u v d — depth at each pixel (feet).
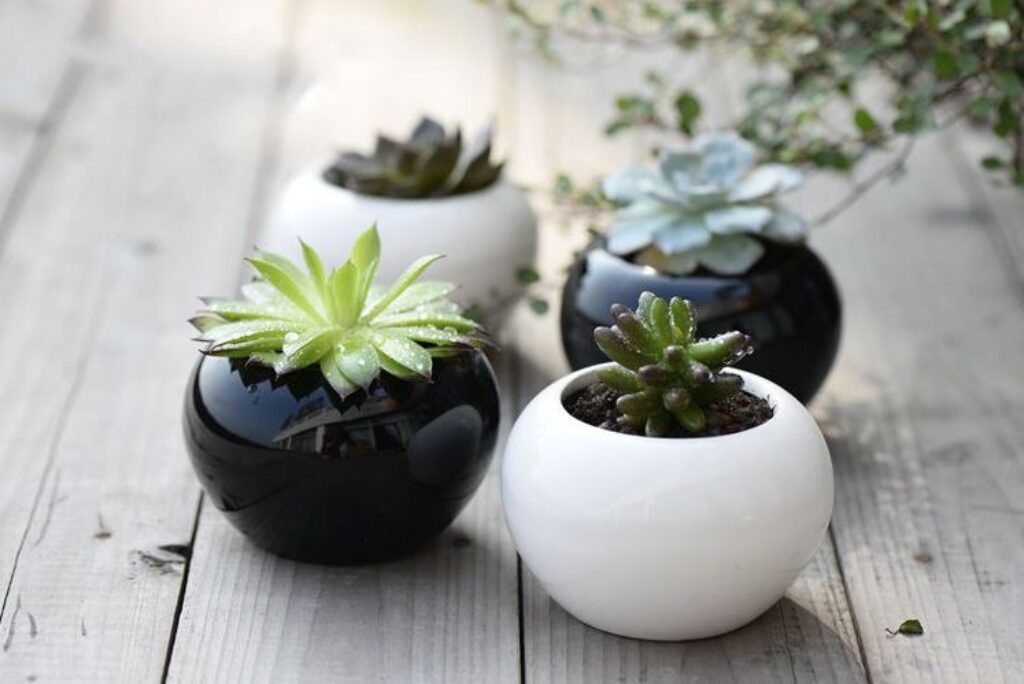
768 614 2.36
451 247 2.86
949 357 3.07
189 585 2.41
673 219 2.71
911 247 3.50
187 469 2.70
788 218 2.73
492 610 2.36
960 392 2.95
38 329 3.13
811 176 3.81
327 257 2.86
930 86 3.08
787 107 3.41
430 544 2.50
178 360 3.05
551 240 3.49
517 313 3.19
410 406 2.36
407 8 4.79
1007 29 2.68
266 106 4.12
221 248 3.46
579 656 2.27
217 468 2.38
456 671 2.26
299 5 4.80
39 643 2.30
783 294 2.68
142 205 3.62
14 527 2.54
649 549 2.19
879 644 2.31
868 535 2.54
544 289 3.27
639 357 2.23
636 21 4.39
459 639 2.31
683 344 2.24
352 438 2.34
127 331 3.14
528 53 4.44
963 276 3.38
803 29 3.16
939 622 2.35
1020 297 3.29
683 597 2.23
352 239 2.85
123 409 2.88
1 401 2.89
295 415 2.34
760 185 2.72
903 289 3.33
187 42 4.51
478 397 2.42
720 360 2.22
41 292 3.26
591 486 2.21
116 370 3.00
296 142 3.91
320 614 2.35
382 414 2.35
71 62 4.34
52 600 2.39
